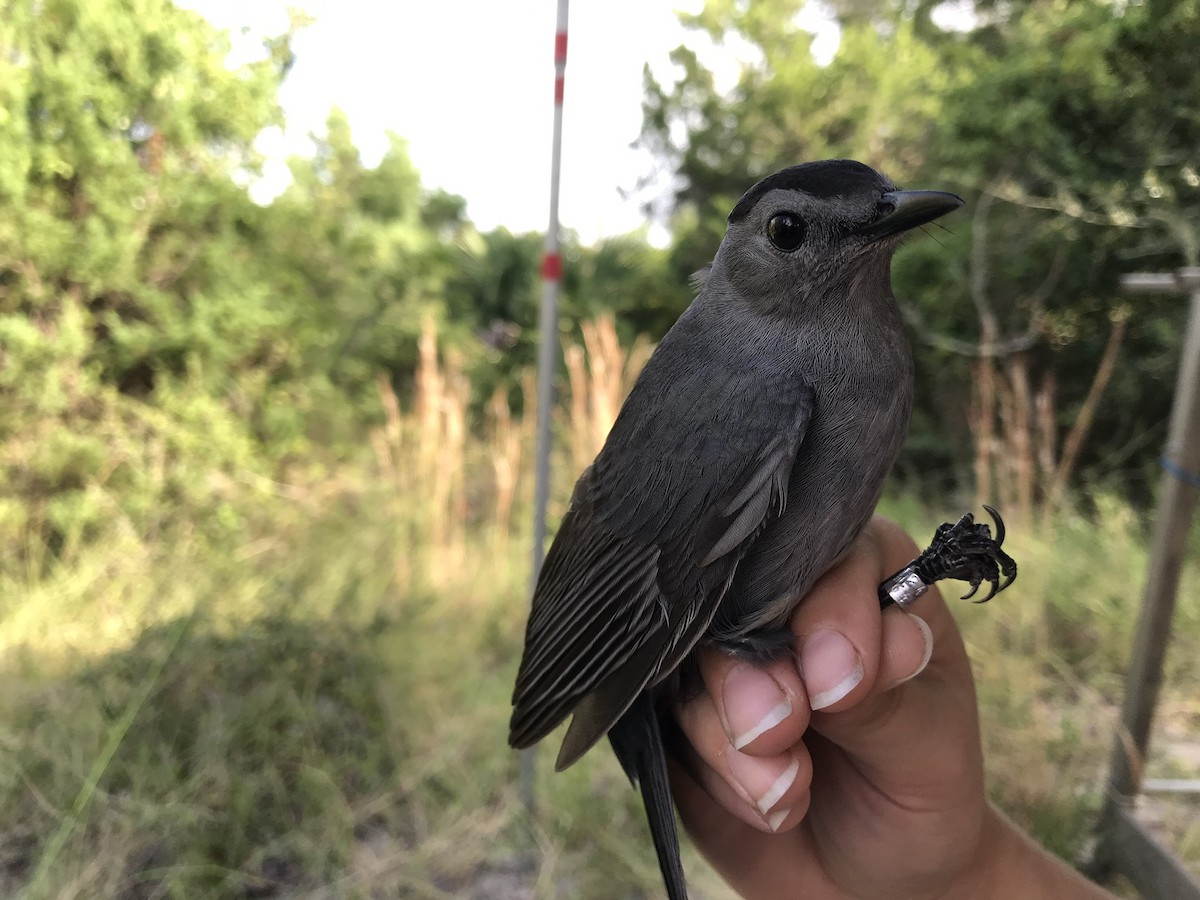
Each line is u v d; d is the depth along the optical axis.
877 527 0.18
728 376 0.16
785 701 0.14
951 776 0.16
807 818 0.18
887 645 0.15
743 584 0.15
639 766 0.17
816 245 0.16
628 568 0.16
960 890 0.17
